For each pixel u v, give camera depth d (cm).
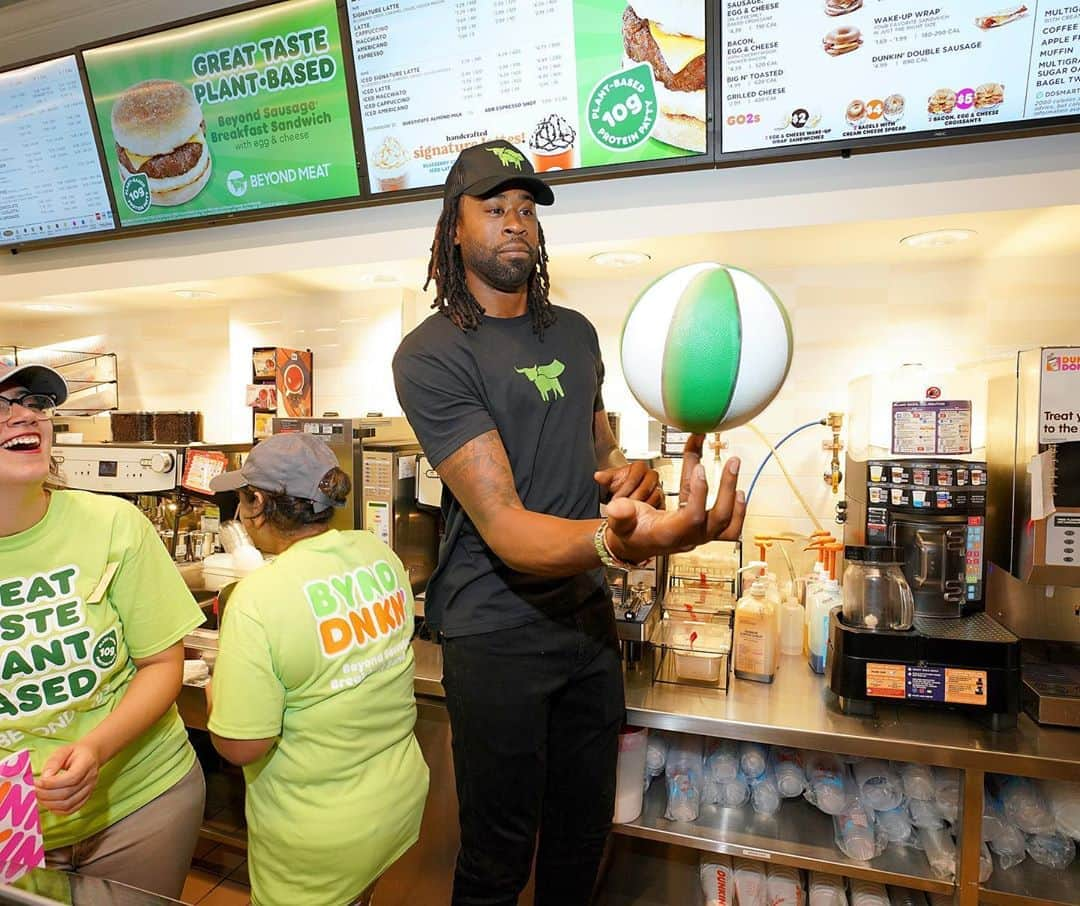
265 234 215
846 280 192
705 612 170
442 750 163
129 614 113
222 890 189
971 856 131
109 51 205
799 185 164
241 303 251
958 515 147
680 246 178
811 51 151
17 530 102
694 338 73
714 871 164
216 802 215
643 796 162
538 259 124
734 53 155
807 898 161
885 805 148
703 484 64
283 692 110
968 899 133
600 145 171
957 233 163
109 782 111
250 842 120
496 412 112
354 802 114
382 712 119
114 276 231
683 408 75
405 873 167
